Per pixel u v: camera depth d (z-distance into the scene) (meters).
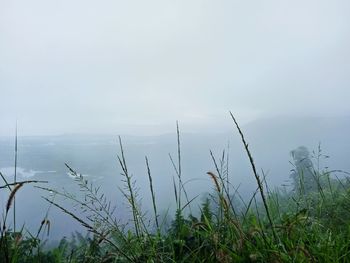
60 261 1.69
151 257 1.70
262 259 1.72
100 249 1.74
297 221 1.93
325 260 1.67
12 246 1.54
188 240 2.05
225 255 1.74
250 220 2.12
